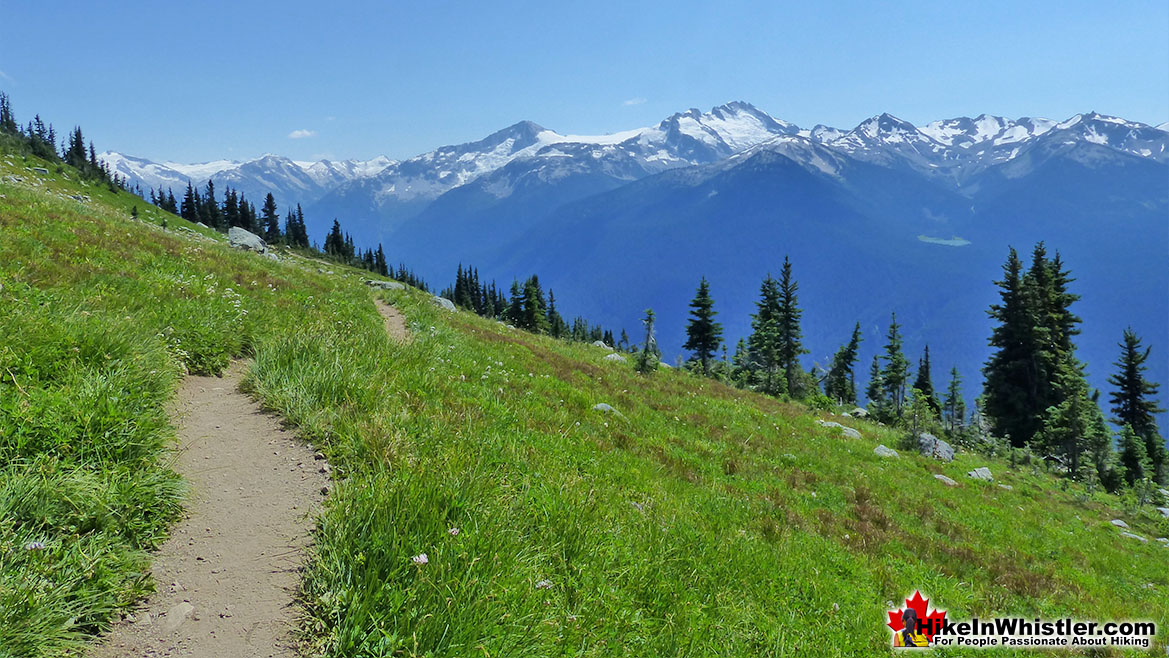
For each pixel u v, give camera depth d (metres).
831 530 11.12
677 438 15.30
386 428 7.10
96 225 17.23
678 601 5.86
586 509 6.71
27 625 3.48
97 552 4.17
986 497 20.05
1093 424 41.38
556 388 15.75
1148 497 29.92
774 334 75.38
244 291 15.31
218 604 4.19
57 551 4.06
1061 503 23.53
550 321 121.31
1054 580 11.86
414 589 4.29
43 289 9.36
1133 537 20.05
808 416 30.64
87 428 5.30
